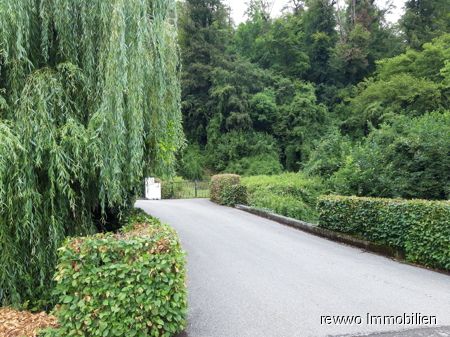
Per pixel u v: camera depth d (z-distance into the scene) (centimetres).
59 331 357
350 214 813
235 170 2773
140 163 530
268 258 694
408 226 668
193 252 738
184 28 3102
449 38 2298
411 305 459
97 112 490
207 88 3127
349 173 1145
